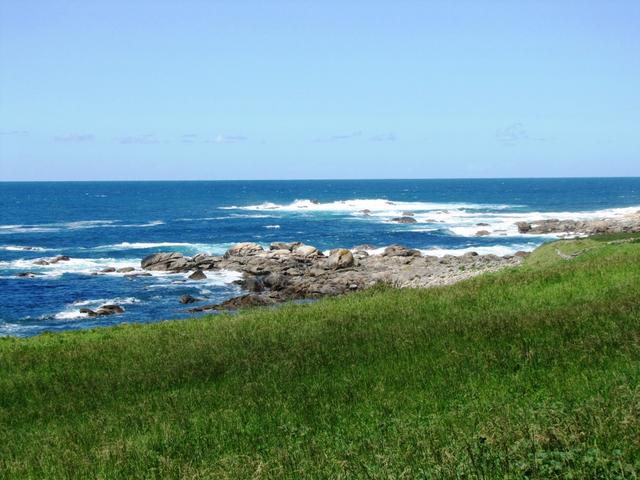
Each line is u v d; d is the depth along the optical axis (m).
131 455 9.80
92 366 18.09
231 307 39.72
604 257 28.11
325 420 10.44
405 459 7.68
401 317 19.81
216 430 10.68
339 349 15.83
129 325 27.17
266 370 14.66
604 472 6.45
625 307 15.45
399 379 12.41
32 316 38.72
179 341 20.14
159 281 49.31
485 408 9.59
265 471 8.04
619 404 8.36
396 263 51.66
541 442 7.39
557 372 11.00
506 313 17.55
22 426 13.37
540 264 32.47
